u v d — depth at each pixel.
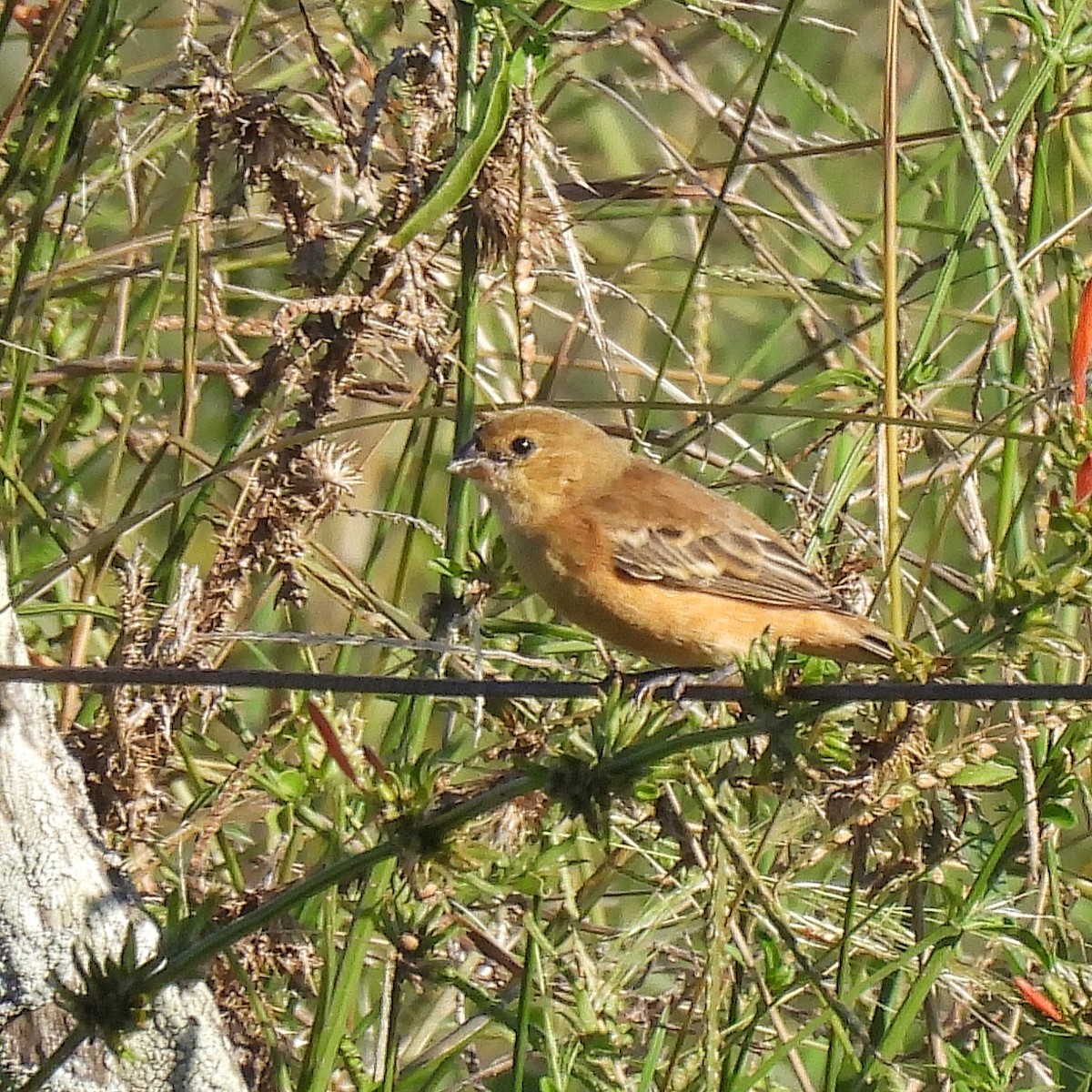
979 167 8.48
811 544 9.57
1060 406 9.09
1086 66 9.16
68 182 8.62
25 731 6.81
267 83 10.34
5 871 6.66
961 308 12.39
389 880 7.68
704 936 8.06
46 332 10.00
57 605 8.38
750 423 12.36
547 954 7.50
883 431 9.20
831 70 12.99
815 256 12.18
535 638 9.84
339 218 9.84
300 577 8.18
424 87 8.23
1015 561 9.41
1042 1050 9.13
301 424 8.13
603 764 6.07
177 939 6.11
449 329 9.70
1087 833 9.38
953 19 11.14
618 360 10.73
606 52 12.27
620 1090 7.49
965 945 10.34
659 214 9.97
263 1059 7.84
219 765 9.04
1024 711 8.80
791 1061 8.35
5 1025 6.71
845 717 7.65
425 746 10.31
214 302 9.34
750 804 8.98
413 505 9.48
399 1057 8.95
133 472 11.22
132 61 11.80
